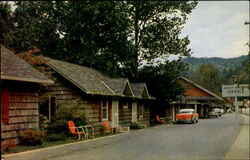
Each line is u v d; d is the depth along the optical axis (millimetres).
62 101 23234
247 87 25688
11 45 28469
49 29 41000
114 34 39062
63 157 12508
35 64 21859
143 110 37500
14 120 15320
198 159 11875
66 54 41281
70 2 40281
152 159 12008
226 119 53000
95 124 24625
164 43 40062
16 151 13797
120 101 30203
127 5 39719
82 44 41062
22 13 35938
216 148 15234
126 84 30000
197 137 21203
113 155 13109
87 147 16047
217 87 119438
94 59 37938
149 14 40469
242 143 17109
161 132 26266
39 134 16219
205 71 121938
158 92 40562
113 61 38594
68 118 21469
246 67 26422
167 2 38906
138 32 41344
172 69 40625
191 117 41125
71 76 23297
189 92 60844
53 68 23094
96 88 24922
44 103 21719
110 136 22781
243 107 123875
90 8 37812
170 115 49969
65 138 19516
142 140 19688
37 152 14023
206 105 71562
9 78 14117
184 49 40281
